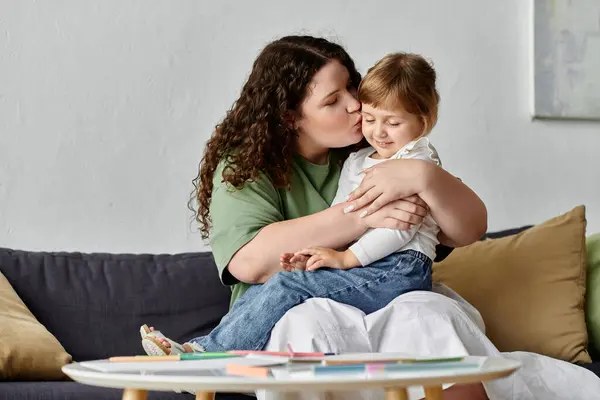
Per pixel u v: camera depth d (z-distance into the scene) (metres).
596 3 3.65
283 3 3.45
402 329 2.03
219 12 3.39
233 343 2.08
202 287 2.81
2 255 2.76
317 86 2.38
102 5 3.28
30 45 3.20
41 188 3.18
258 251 2.25
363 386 1.38
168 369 1.55
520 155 3.60
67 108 3.22
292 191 2.43
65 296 2.71
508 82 3.61
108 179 3.24
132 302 2.74
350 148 2.54
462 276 2.75
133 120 3.28
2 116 3.16
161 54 3.32
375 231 2.18
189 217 3.31
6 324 2.41
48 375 2.36
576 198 3.63
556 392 2.14
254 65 2.52
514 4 3.63
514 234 3.01
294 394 1.92
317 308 2.05
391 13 3.54
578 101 3.62
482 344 2.06
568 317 2.68
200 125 3.35
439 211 2.18
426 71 2.29
